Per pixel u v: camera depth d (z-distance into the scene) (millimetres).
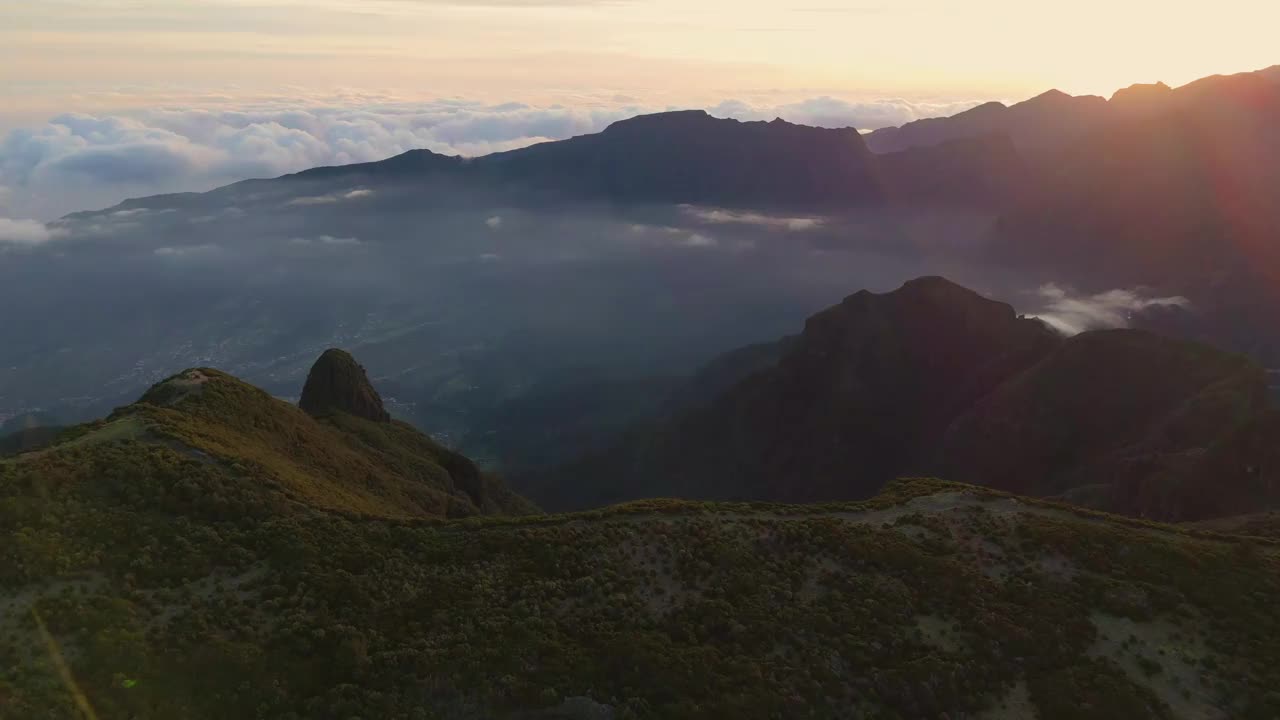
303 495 55875
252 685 37531
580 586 46562
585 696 39031
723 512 56094
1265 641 43812
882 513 56906
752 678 40469
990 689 41344
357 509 59812
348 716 36875
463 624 42969
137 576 42688
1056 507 57938
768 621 44438
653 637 42781
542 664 40500
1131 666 42625
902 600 46625
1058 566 49938
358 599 44062
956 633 44438
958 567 49281
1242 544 53312
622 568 48656
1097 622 45469
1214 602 46719
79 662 36281
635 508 56062
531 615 44031
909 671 41250
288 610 42406
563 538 51062
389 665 39719
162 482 50750
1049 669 42531
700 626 44031
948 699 40438
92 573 42125
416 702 38250
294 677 38531
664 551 50312
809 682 40594
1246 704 40219
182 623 40156
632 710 38438
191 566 44281
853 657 42344
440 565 48375
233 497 50938
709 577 48188
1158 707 40062
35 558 41562
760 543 51594
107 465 50875
